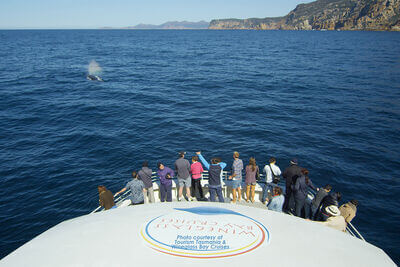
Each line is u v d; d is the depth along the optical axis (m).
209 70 52.28
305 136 20.09
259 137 19.94
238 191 8.47
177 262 3.18
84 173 15.38
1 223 11.55
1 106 27.23
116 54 84.00
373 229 11.20
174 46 120.38
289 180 7.75
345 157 17.06
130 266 3.11
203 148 18.27
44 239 3.58
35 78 42.34
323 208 6.88
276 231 3.75
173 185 8.92
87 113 25.47
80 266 3.10
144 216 4.06
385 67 52.84
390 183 14.41
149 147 18.45
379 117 24.00
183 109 26.75
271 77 43.84
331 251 3.42
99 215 4.15
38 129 21.62
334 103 28.38
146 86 37.59
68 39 174.25
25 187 14.06
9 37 196.50
